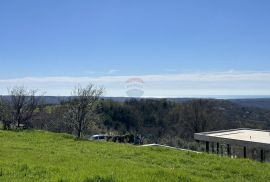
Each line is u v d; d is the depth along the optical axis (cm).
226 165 1462
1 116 3403
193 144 3203
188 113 5991
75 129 3234
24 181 850
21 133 2491
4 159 1232
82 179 826
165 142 3719
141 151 1756
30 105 3575
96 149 1814
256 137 2678
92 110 3102
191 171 1280
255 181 1230
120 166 1118
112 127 5350
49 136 2388
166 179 909
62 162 1209
